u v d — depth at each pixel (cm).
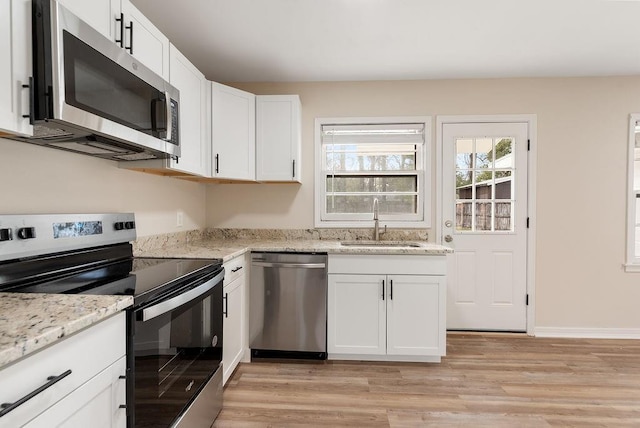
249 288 231
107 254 161
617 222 274
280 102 259
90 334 82
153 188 211
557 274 278
